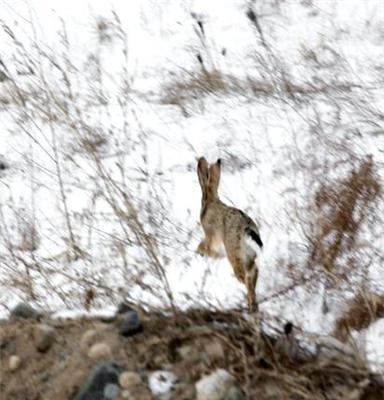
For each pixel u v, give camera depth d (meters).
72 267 33.94
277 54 54.59
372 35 57.91
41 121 46.38
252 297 29.62
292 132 42.88
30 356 26.22
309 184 36.50
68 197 40.62
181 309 27.33
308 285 30.64
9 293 31.81
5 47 56.84
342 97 46.59
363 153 40.50
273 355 24.48
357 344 26.66
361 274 31.08
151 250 29.23
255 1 61.97
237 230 31.59
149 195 38.31
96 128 46.06
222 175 41.66
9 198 40.84
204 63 55.03
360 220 33.00
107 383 24.30
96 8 62.41
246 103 48.50
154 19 60.94
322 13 60.78
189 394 23.83
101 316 27.09
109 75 51.81
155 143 45.38
